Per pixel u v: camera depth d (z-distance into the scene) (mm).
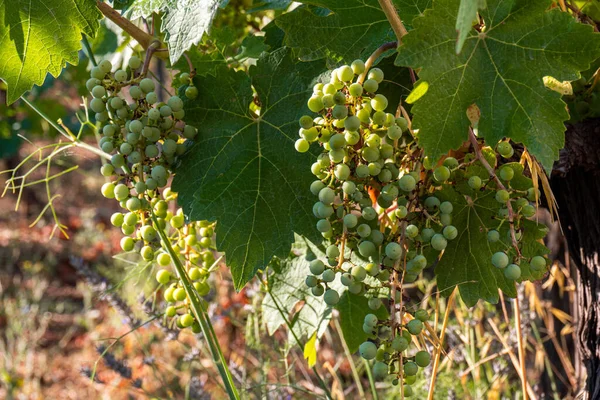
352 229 832
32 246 4809
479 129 785
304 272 1024
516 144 914
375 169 792
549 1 767
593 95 924
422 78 764
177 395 2113
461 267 870
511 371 1488
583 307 991
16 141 2676
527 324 1360
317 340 1029
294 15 873
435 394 1433
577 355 1219
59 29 925
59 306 3625
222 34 1027
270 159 875
